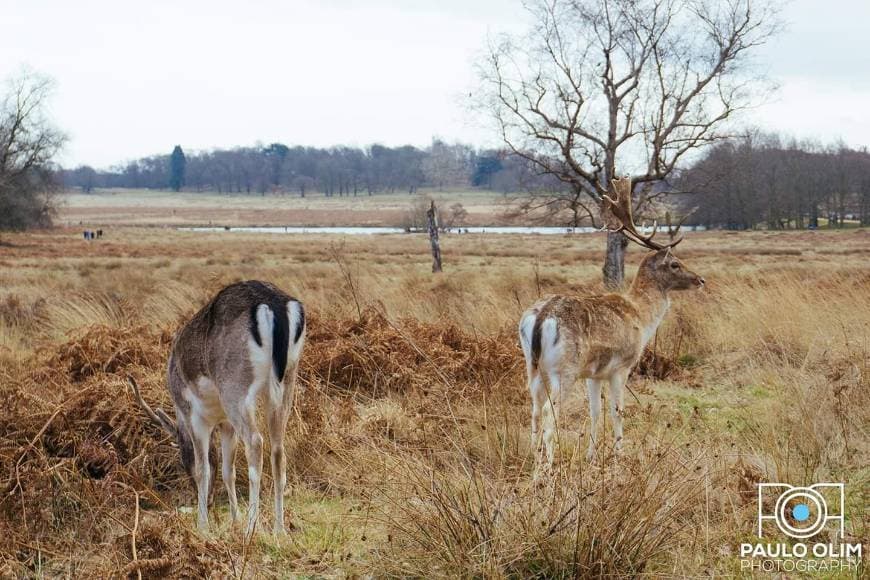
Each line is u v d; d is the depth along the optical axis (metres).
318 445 7.10
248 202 195.62
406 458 5.95
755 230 89.06
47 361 9.23
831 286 14.28
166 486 7.03
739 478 5.88
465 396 8.24
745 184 86.00
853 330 10.16
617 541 4.81
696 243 65.12
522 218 21.55
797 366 9.76
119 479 6.58
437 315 13.12
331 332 10.52
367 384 9.23
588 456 6.53
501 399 8.23
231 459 5.98
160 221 134.38
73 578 5.18
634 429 7.82
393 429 7.64
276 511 5.56
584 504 4.93
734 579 4.82
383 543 5.28
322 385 9.03
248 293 5.63
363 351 9.53
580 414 8.53
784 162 94.06
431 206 29.19
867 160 98.75
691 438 7.09
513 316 12.33
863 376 8.04
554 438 6.58
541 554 4.82
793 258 43.25
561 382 6.88
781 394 8.33
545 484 5.31
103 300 15.00
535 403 7.00
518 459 6.80
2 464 6.48
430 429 7.32
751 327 11.30
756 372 9.72
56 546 5.65
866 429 7.20
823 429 7.09
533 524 4.98
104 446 7.11
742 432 7.51
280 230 108.56
